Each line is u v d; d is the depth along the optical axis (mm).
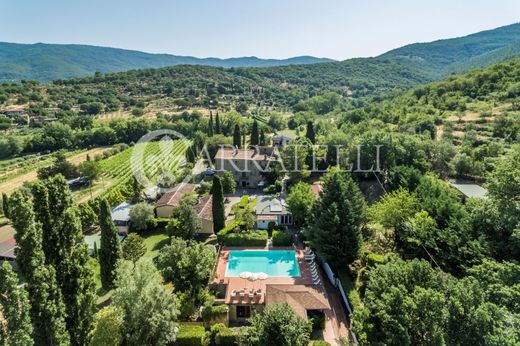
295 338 24391
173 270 35594
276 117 160750
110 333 25078
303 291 34844
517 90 108188
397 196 46688
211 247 48406
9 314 16641
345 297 36375
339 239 40094
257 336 25281
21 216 18641
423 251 38750
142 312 27406
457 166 68500
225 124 142875
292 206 55375
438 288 23922
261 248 49594
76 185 86812
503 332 19156
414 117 109250
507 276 25484
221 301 35906
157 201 68062
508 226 33344
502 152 71625
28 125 163250
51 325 19547
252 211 61031
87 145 144375
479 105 109938
